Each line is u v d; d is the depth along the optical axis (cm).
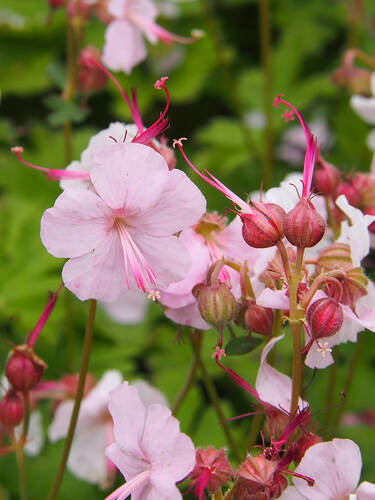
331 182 22
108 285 18
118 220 18
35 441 27
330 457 17
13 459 28
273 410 18
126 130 19
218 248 20
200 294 18
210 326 20
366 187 22
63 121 28
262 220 18
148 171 17
